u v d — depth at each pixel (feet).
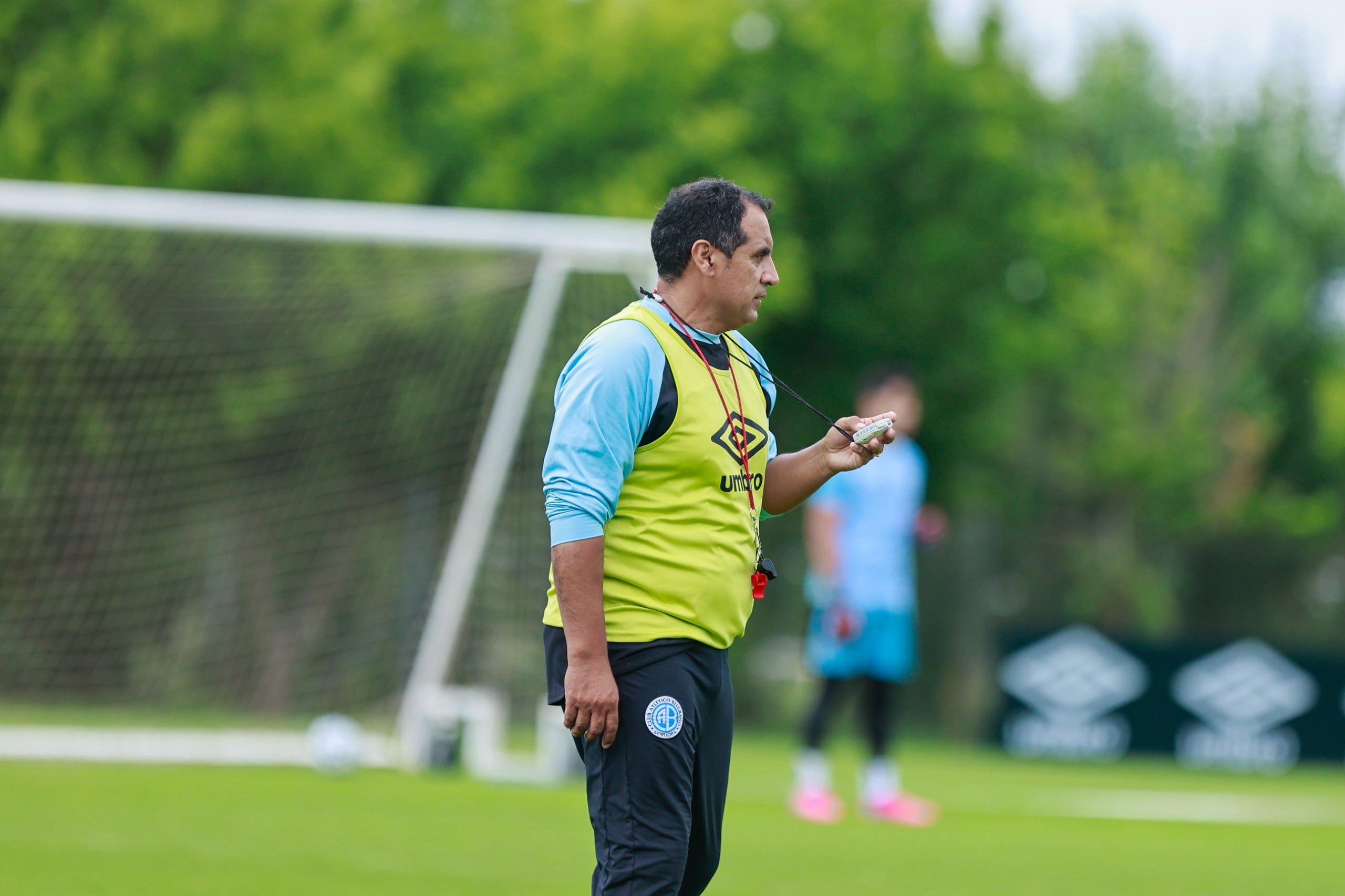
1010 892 67.05
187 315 163.12
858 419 41.19
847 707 298.35
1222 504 353.10
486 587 160.15
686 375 37.19
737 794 115.03
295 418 170.81
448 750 112.57
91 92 201.77
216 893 56.85
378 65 217.36
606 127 239.09
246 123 201.87
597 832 36.40
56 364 156.97
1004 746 194.18
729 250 37.81
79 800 84.48
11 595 154.51
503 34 257.75
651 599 36.45
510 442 118.11
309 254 165.78
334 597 171.63
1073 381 336.70
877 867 73.36
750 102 255.09
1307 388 356.79
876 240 265.34
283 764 115.34
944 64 261.85
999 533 348.59
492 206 224.74
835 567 95.50
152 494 161.27
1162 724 190.80
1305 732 188.44
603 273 142.10
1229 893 69.72
